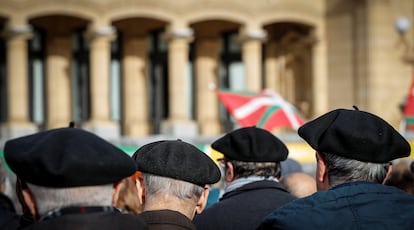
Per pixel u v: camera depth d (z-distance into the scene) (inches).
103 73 1838.1
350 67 1957.4
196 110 2097.7
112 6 1851.6
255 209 337.7
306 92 2076.8
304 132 260.4
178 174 271.4
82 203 201.5
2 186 358.9
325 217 235.6
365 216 237.1
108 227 200.8
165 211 269.3
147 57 2068.2
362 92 1918.1
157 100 2074.3
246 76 1953.7
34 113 1990.7
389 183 442.3
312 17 2014.0
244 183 352.5
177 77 1897.1
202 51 2086.6
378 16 1892.2
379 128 255.1
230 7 1940.2
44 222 197.6
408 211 241.6
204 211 345.7
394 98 1905.8
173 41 1898.4
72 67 2030.0
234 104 1001.5
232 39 2130.9
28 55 1975.9
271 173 355.9
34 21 1934.1
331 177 255.4
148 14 1877.5
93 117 1843.0
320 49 2026.3
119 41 2060.8
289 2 1993.1
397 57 1911.9
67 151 198.2
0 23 1883.6
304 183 418.0
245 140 355.3
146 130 2054.6
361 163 250.5
